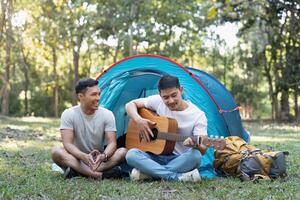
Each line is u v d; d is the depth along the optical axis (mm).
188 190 2602
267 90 21594
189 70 3709
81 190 2529
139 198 2363
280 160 3012
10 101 19062
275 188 2646
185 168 2869
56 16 15016
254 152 3070
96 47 18094
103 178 2957
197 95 3529
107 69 3613
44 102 19578
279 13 13227
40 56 17969
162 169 2857
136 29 14453
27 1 15172
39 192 2449
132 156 2865
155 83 3771
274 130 9133
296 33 13445
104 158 2912
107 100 3648
